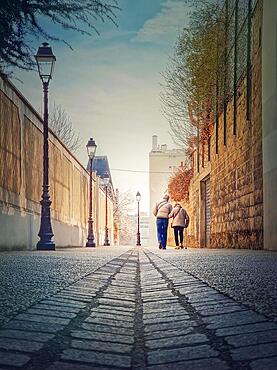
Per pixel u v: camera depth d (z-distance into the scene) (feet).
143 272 20.24
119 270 21.15
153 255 38.70
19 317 8.38
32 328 7.50
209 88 69.15
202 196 85.40
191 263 24.53
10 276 16.29
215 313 8.83
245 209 49.60
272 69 38.81
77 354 5.98
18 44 27.76
